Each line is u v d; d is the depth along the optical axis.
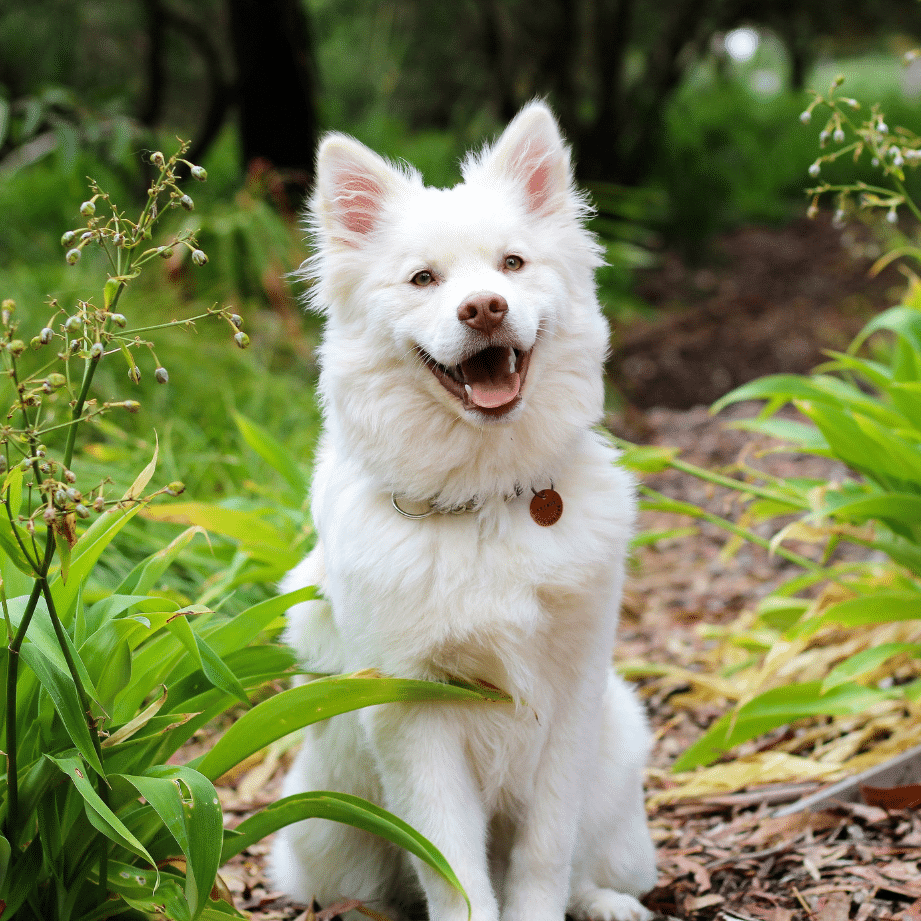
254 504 4.46
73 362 5.48
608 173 17.48
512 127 2.78
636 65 24.89
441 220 2.53
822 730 3.64
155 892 2.09
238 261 8.20
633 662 4.67
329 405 2.65
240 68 10.55
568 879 2.51
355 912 2.74
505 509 2.39
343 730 2.64
